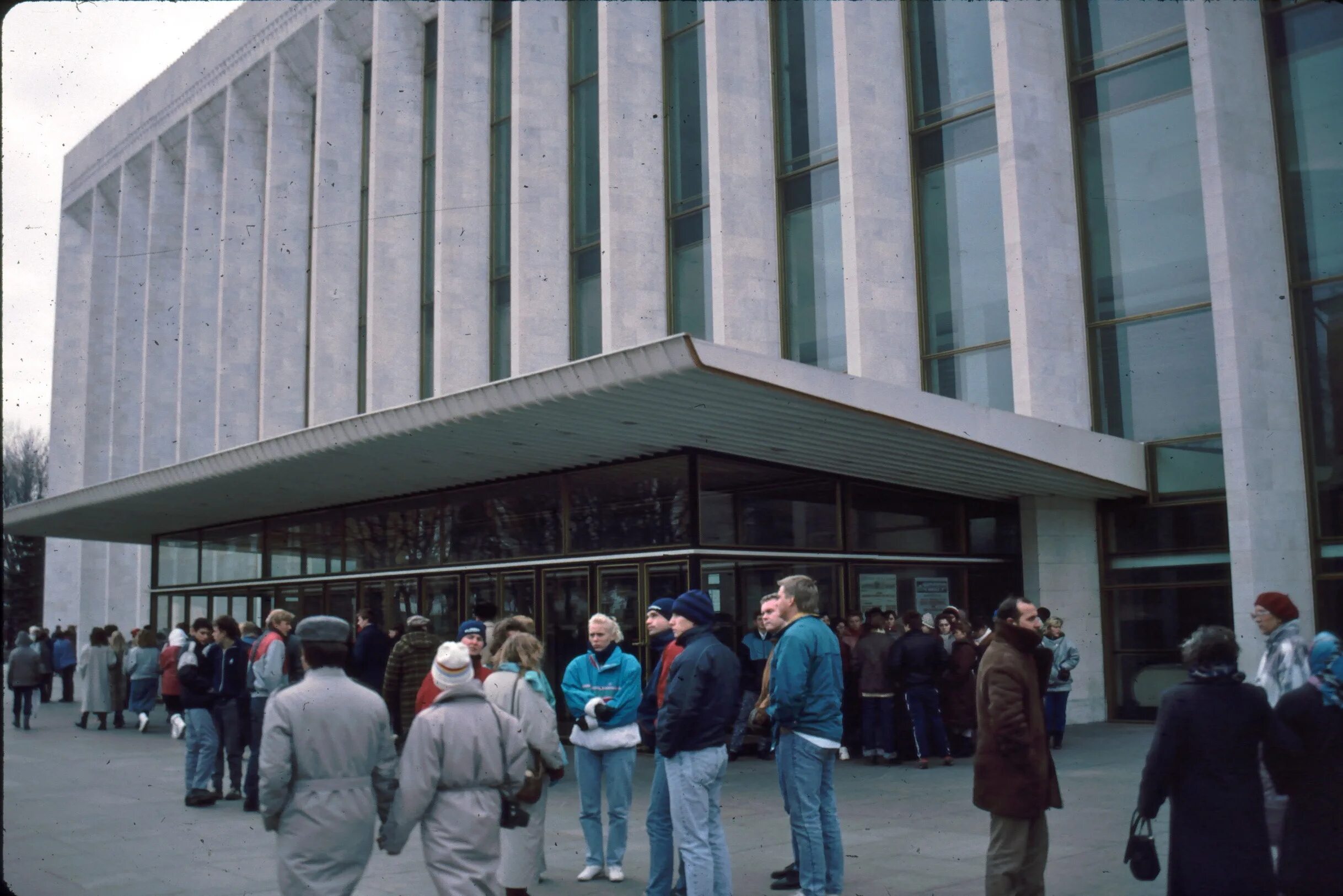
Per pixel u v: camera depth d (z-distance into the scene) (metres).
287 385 30.06
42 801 11.27
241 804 11.00
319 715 4.98
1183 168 16.31
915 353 18.41
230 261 32.09
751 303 19.89
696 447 13.62
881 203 18.48
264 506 20.52
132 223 37.88
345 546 19.70
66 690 28.19
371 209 26.98
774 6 20.97
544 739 6.57
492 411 11.78
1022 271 16.66
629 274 21.55
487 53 26.38
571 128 24.25
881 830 8.80
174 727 18.05
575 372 10.78
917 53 19.12
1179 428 16.11
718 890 6.13
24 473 44.28
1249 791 5.06
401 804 4.91
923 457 13.84
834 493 15.02
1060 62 17.55
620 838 7.39
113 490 19.69
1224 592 15.52
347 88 29.30
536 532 15.86
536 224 23.58
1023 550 16.72
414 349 27.05
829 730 6.43
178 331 35.62
